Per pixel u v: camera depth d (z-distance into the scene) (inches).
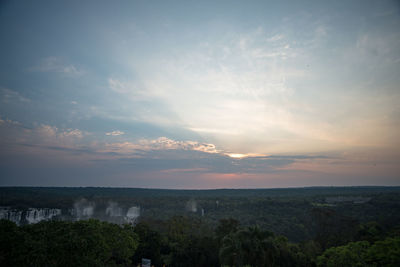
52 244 1074.1
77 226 1347.2
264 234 1430.9
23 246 981.8
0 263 933.2
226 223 2122.3
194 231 2795.3
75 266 1096.2
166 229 2790.4
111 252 1496.1
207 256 1870.1
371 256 1620.3
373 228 2677.2
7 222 1066.1
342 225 3024.1
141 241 1895.9
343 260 1643.7
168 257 1957.4
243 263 1348.4
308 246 2393.0
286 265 1822.1
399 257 1501.0
